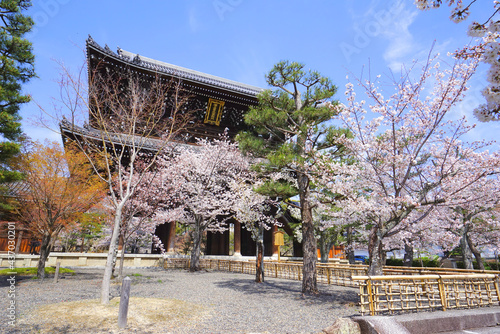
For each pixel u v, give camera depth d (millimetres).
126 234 16109
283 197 12180
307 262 11711
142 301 8992
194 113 27125
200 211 21203
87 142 11367
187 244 37625
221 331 6543
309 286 11398
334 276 15680
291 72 13500
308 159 11898
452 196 9359
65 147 14906
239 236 26484
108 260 8695
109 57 20438
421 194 9836
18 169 13352
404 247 23094
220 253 32906
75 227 16859
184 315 7777
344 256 38594
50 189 13828
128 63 20422
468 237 20984
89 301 8664
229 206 21781
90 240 30047
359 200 10047
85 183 14945
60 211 14258
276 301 10172
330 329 5500
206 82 24781
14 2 12734
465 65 8922
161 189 18969
